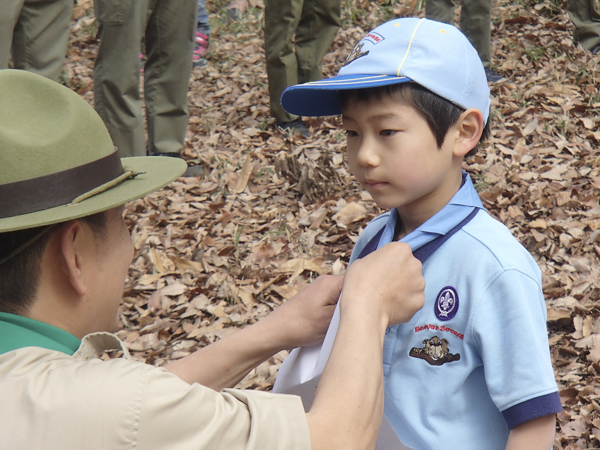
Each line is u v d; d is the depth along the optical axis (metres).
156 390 1.00
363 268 1.28
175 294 3.74
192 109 6.34
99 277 1.23
